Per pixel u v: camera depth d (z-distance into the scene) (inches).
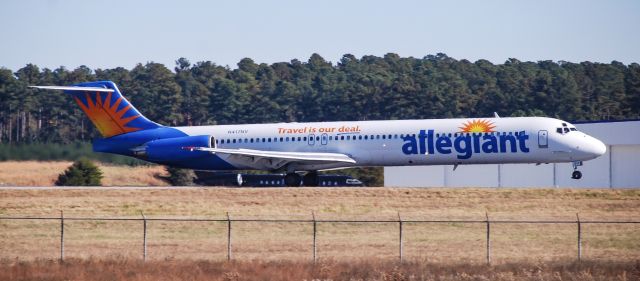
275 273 6018.7
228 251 6993.1
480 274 5974.4
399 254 6988.2
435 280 5816.9
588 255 6978.4
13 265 6505.9
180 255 7116.1
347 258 6820.9
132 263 6476.4
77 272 6151.6
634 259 6688.0
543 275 5900.6
